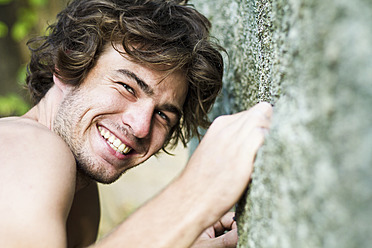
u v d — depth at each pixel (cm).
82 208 176
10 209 91
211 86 145
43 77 155
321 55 52
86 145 131
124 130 129
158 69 126
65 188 102
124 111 128
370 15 44
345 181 46
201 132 202
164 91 130
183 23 137
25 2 496
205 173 78
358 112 44
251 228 76
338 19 48
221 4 176
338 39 48
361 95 44
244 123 78
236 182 74
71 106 130
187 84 139
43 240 90
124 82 125
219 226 134
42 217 92
